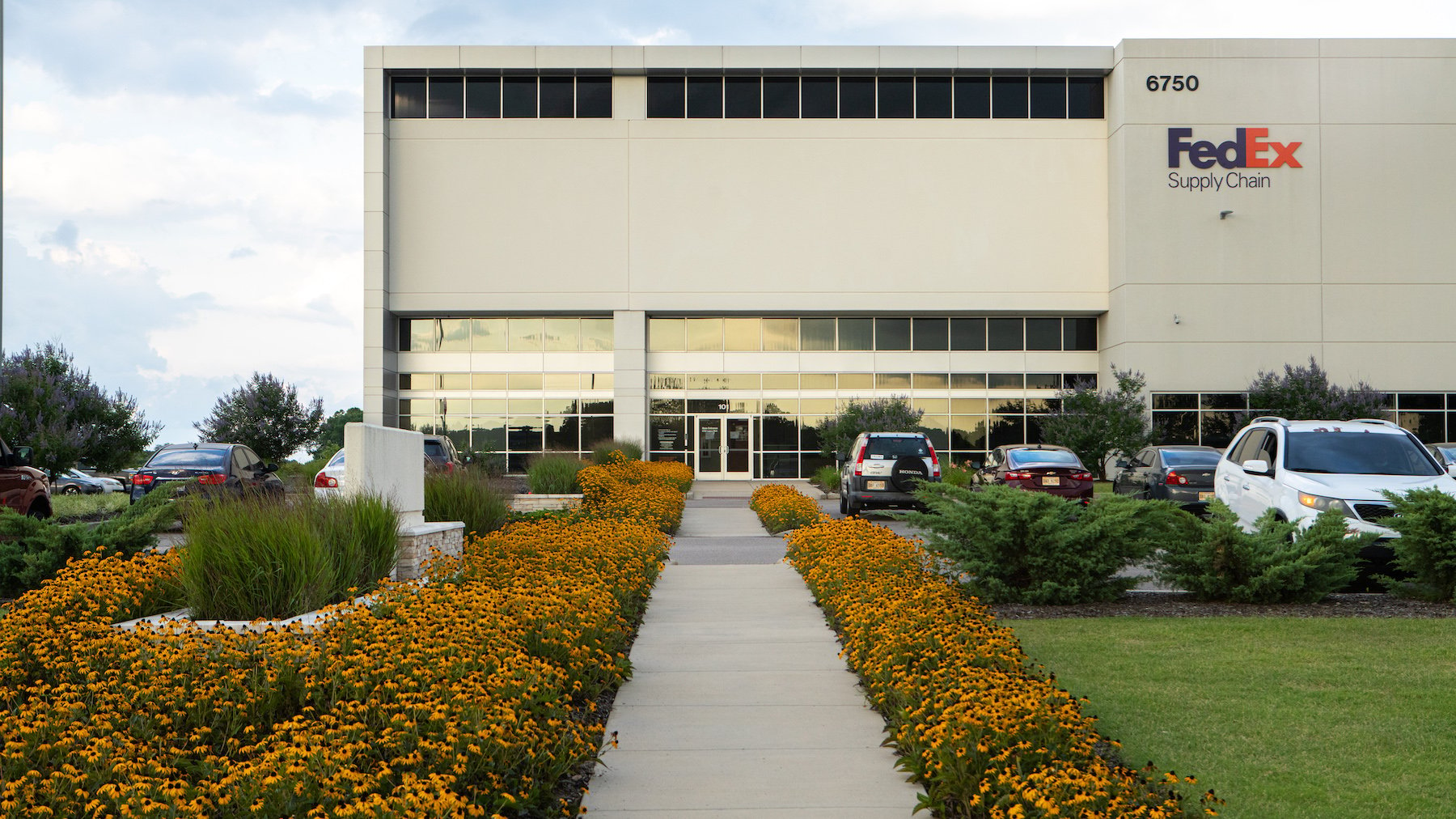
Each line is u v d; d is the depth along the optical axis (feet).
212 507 28.63
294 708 18.61
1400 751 18.66
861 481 71.92
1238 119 131.75
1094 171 138.10
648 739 20.42
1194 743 19.12
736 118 138.62
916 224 138.21
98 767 14.48
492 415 140.26
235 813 13.44
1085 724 16.56
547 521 48.47
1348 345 131.23
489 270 137.69
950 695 17.69
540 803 15.85
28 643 21.09
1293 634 29.53
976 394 140.15
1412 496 35.17
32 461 88.22
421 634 19.89
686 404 140.77
